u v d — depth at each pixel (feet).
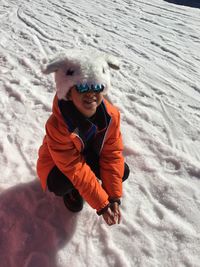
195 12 12.97
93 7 12.32
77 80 3.11
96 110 3.50
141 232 3.83
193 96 6.64
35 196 4.18
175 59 8.36
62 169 3.55
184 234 3.80
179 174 4.57
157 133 5.40
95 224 3.90
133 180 4.46
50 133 3.47
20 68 7.05
